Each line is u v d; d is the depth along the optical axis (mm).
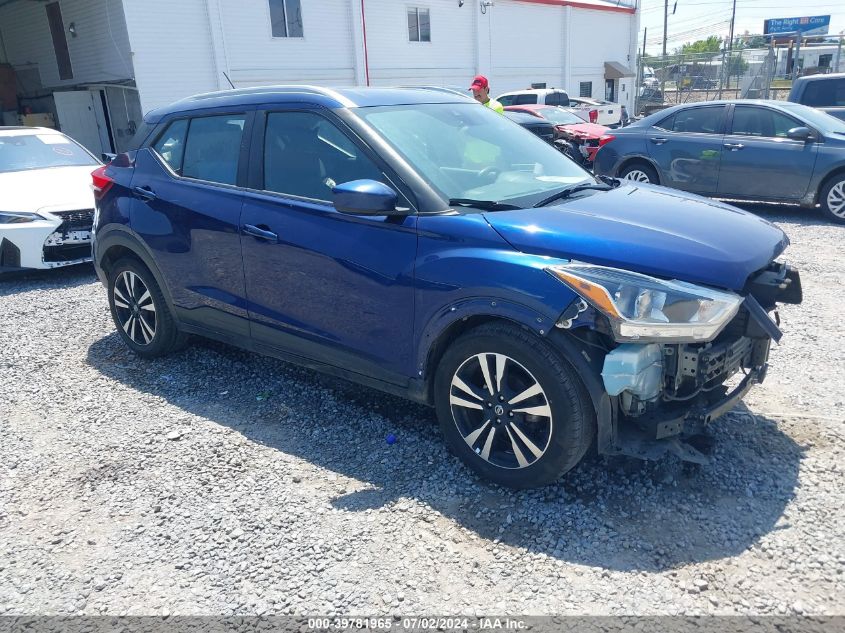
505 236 2973
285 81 20453
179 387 4461
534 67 28891
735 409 3811
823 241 7816
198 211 4141
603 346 2799
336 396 4238
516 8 27328
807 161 8758
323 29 21078
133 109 18312
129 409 4172
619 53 33594
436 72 24938
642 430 2957
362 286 3389
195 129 4340
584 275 2719
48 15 19875
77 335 5578
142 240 4504
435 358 3297
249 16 19266
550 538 2816
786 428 3584
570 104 23312
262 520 3020
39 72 21625
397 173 3316
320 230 3533
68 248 7266
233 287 4055
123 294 4926
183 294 4391
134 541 2916
